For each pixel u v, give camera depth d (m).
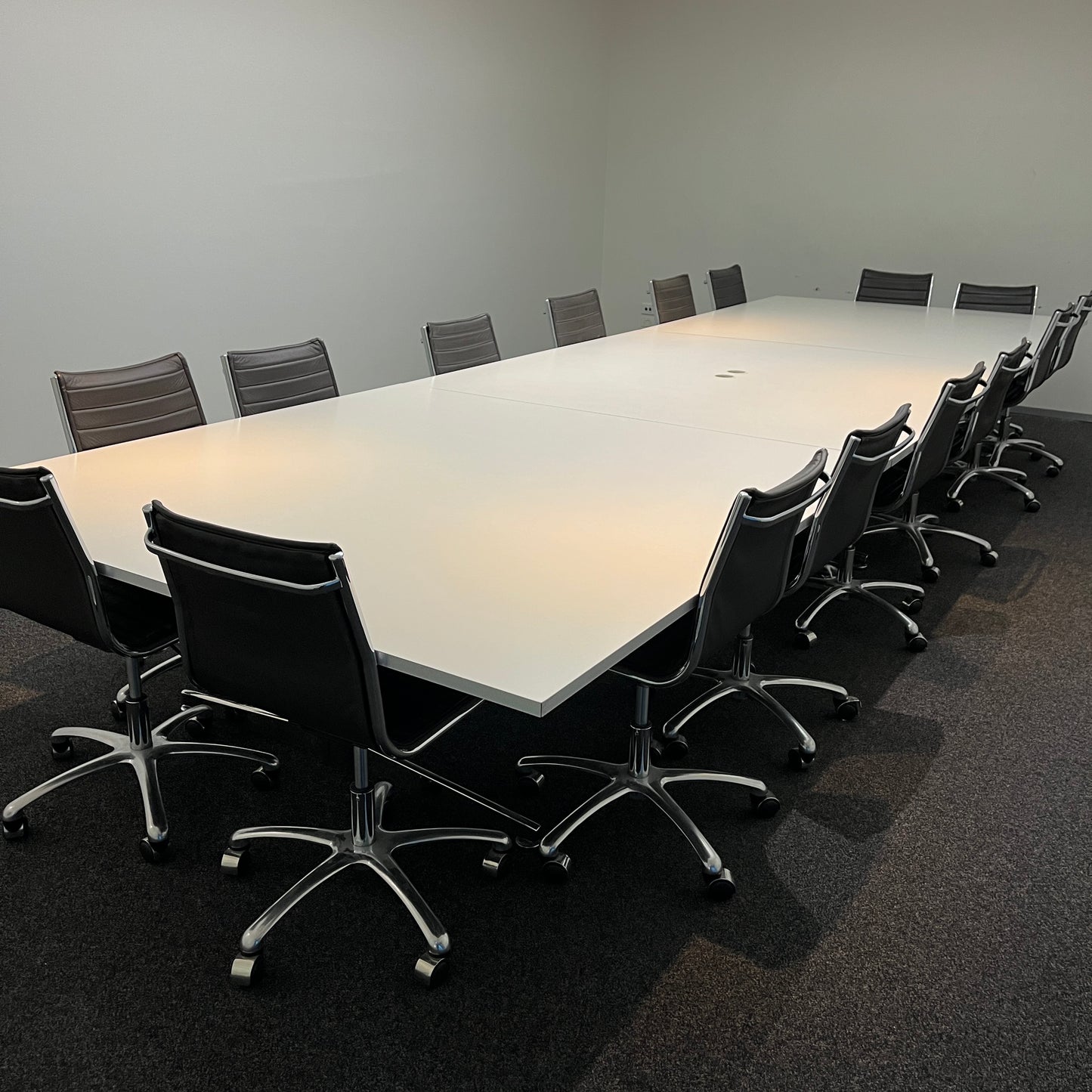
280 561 1.71
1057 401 7.18
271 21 5.26
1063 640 3.64
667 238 8.37
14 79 4.29
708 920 2.21
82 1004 1.95
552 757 2.62
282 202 5.57
